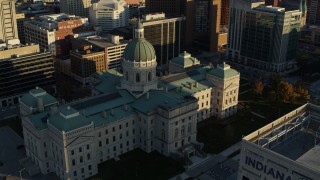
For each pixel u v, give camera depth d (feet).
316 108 448.24
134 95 631.97
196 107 612.70
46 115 563.07
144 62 625.82
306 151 377.09
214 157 593.83
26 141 582.35
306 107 456.04
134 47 626.64
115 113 591.78
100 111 587.27
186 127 608.19
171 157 593.01
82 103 594.24
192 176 546.26
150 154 605.31
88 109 584.40
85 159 534.78
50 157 552.41
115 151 594.65
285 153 374.02
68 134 505.25
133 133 611.47
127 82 640.99
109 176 545.03
